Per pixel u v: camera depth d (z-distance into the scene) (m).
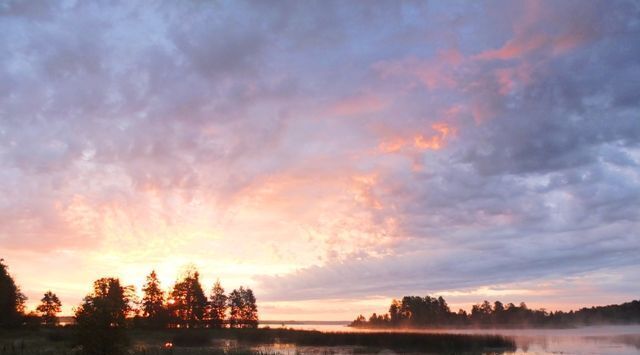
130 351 46.56
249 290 118.81
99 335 33.84
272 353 52.03
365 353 60.06
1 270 78.81
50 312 101.06
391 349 65.50
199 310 105.81
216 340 74.06
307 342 71.69
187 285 106.25
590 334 131.88
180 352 48.47
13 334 67.69
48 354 39.53
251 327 109.88
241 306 117.31
